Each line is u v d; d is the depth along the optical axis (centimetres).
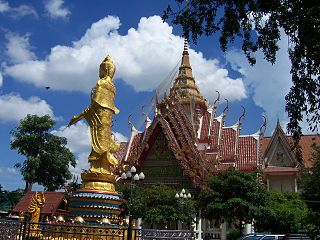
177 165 4909
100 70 3077
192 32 1416
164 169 4969
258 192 3812
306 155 5706
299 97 1345
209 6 1398
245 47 1436
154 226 4534
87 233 1806
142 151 5059
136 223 4416
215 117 5647
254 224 3975
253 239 2767
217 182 3962
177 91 5975
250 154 5228
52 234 1867
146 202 4169
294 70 1344
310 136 6009
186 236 1978
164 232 1923
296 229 3778
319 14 1144
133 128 6128
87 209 2606
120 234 1845
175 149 4766
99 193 2650
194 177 4559
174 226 4591
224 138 5453
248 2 1333
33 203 2723
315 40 1159
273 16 1350
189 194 4150
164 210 4131
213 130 5484
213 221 4900
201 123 5562
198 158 4688
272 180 5747
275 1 1298
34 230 1800
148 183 4962
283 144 5828
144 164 5094
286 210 3897
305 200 3497
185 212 4084
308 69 1298
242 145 5356
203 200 4053
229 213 3788
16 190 6669
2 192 6475
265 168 5747
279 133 5884
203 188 4269
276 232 3925
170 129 4897
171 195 4234
